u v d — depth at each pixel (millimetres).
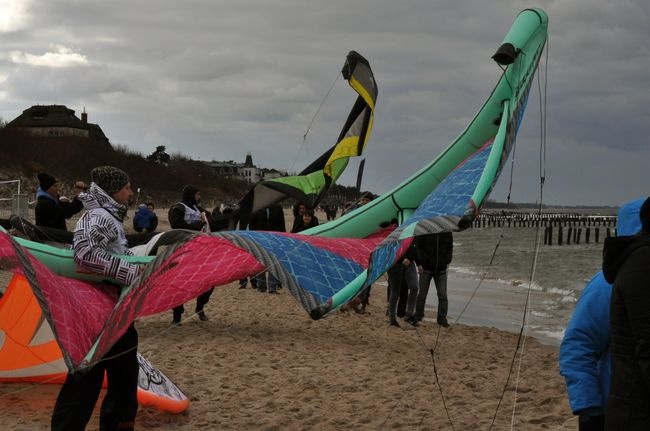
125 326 4148
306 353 9133
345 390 7328
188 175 103188
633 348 3104
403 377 7926
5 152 67875
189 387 7242
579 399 3377
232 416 6309
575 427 6152
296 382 7570
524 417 6488
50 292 4273
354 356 9055
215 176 111000
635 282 3076
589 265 30734
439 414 6555
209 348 9219
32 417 5844
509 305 16781
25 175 66875
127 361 4859
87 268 4746
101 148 83750
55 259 4914
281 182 5141
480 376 8109
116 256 4836
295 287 4113
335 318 12117
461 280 23906
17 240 4902
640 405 3057
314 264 4309
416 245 11578
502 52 4137
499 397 7223
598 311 3453
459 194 3846
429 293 19578
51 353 6281
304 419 6332
